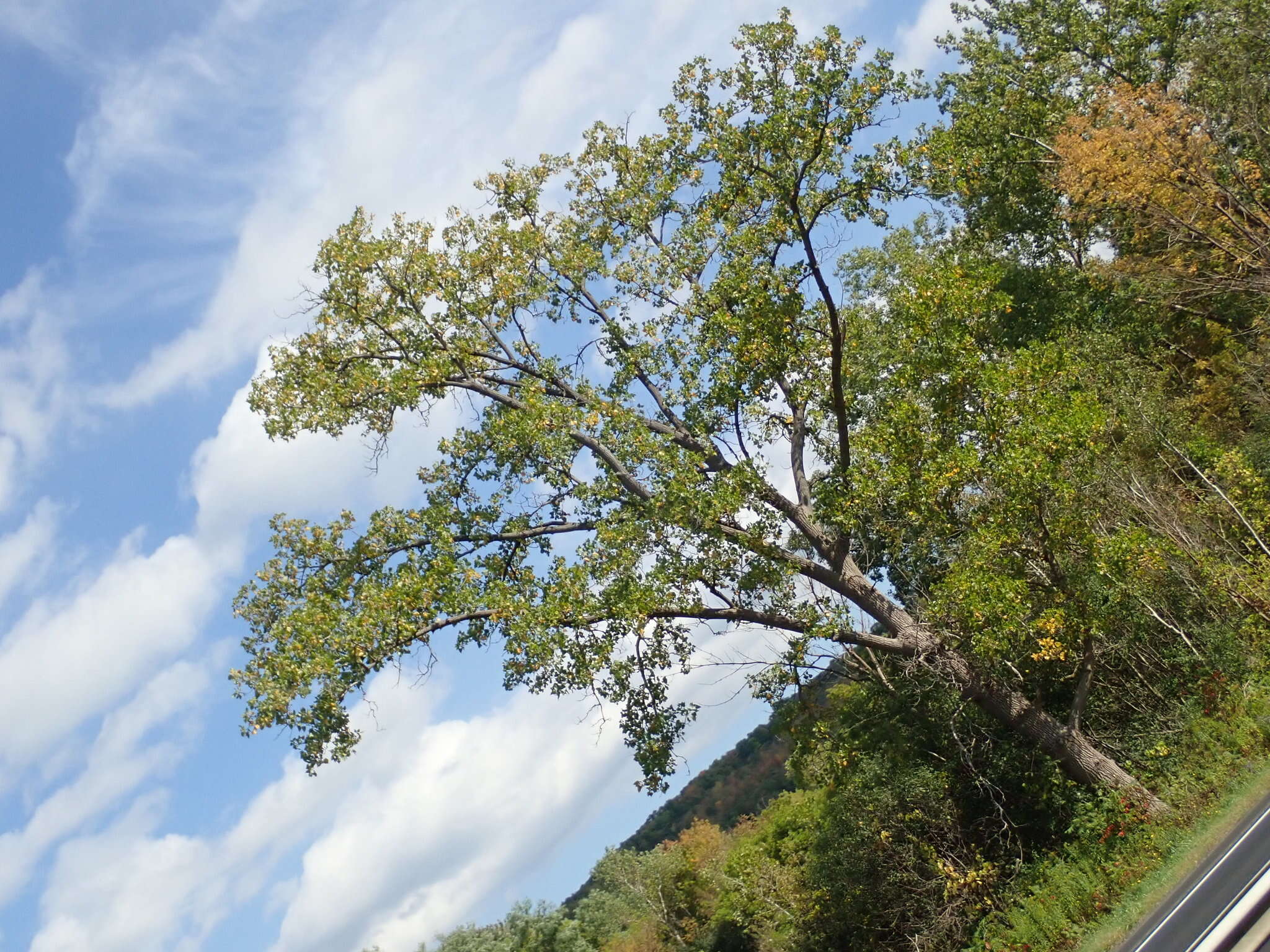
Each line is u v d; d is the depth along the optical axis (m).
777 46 20.53
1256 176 25.30
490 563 21.14
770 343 20.78
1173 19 29.98
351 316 22.42
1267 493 21.55
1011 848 22.44
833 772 23.30
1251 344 26.34
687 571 20.22
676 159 23.44
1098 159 25.62
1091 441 20.39
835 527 22.03
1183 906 11.83
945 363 21.22
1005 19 33.50
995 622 19.58
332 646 18.56
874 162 20.61
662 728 21.08
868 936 24.80
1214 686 18.22
